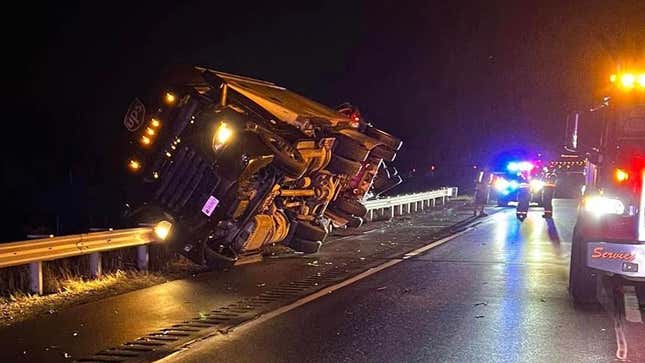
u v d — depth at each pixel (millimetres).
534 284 12391
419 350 8133
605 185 9938
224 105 13305
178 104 13188
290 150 13906
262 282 12781
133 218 13867
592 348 8188
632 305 10523
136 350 8227
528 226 24078
